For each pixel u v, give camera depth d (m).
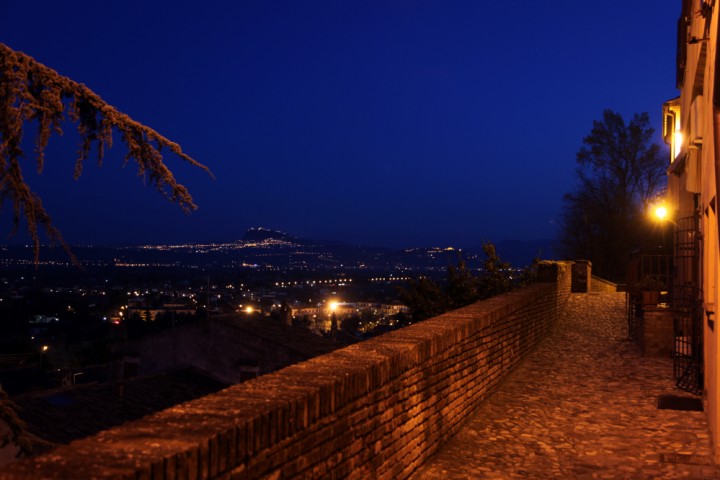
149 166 5.86
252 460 4.29
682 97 19.14
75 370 39.88
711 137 8.68
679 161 17.17
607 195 51.06
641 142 50.22
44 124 5.42
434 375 8.35
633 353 15.27
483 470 7.81
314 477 5.18
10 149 5.31
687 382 12.07
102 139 5.69
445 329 8.97
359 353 6.93
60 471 3.25
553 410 10.43
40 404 23.20
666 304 16.05
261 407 4.54
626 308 21.67
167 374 29.08
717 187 7.89
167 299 77.62
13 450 11.27
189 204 6.00
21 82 5.32
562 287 22.88
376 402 6.46
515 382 12.38
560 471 7.77
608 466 7.91
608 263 50.47
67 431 22.11
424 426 7.95
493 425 9.65
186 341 31.03
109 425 23.31
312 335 31.78
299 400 4.91
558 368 13.64
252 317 32.66
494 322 11.69
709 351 9.27
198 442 3.76
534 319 15.98
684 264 14.86
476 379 10.40
